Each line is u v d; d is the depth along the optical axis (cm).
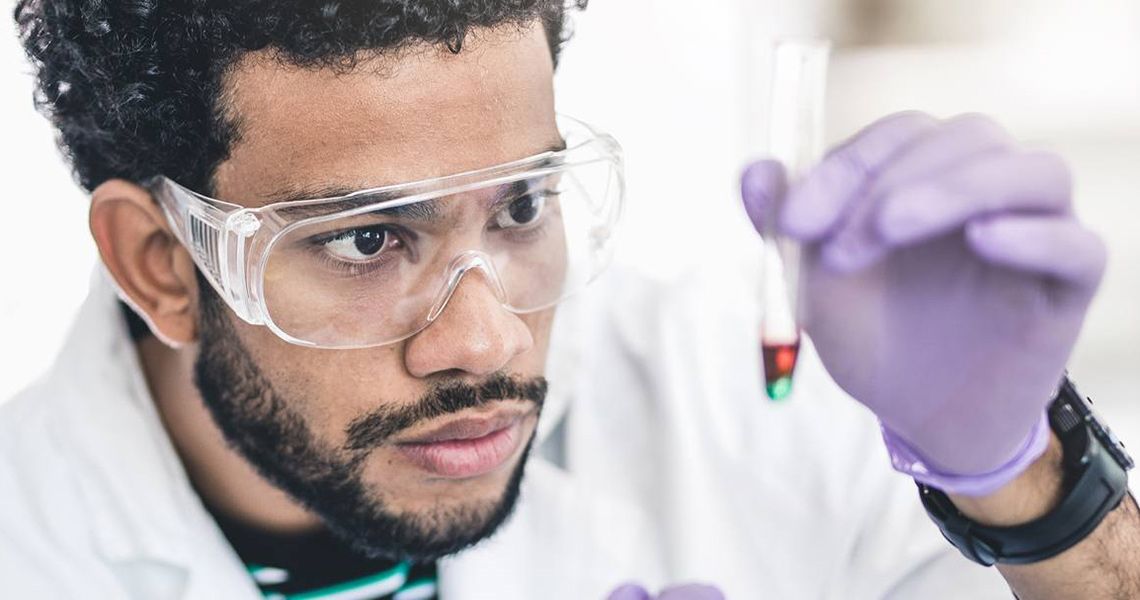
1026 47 318
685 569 136
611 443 146
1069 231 72
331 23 90
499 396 102
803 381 146
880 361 81
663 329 150
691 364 148
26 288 149
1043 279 77
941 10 304
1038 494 90
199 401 122
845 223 72
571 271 107
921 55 304
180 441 125
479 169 94
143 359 126
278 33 91
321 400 103
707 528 139
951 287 79
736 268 159
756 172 78
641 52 186
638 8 184
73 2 104
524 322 105
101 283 126
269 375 105
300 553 125
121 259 111
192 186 100
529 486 141
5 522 120
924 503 95
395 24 90
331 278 97
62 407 124
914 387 81
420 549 108
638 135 188
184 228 103
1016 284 77
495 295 98
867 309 79
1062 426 91
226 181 98
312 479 107
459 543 108
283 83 92
